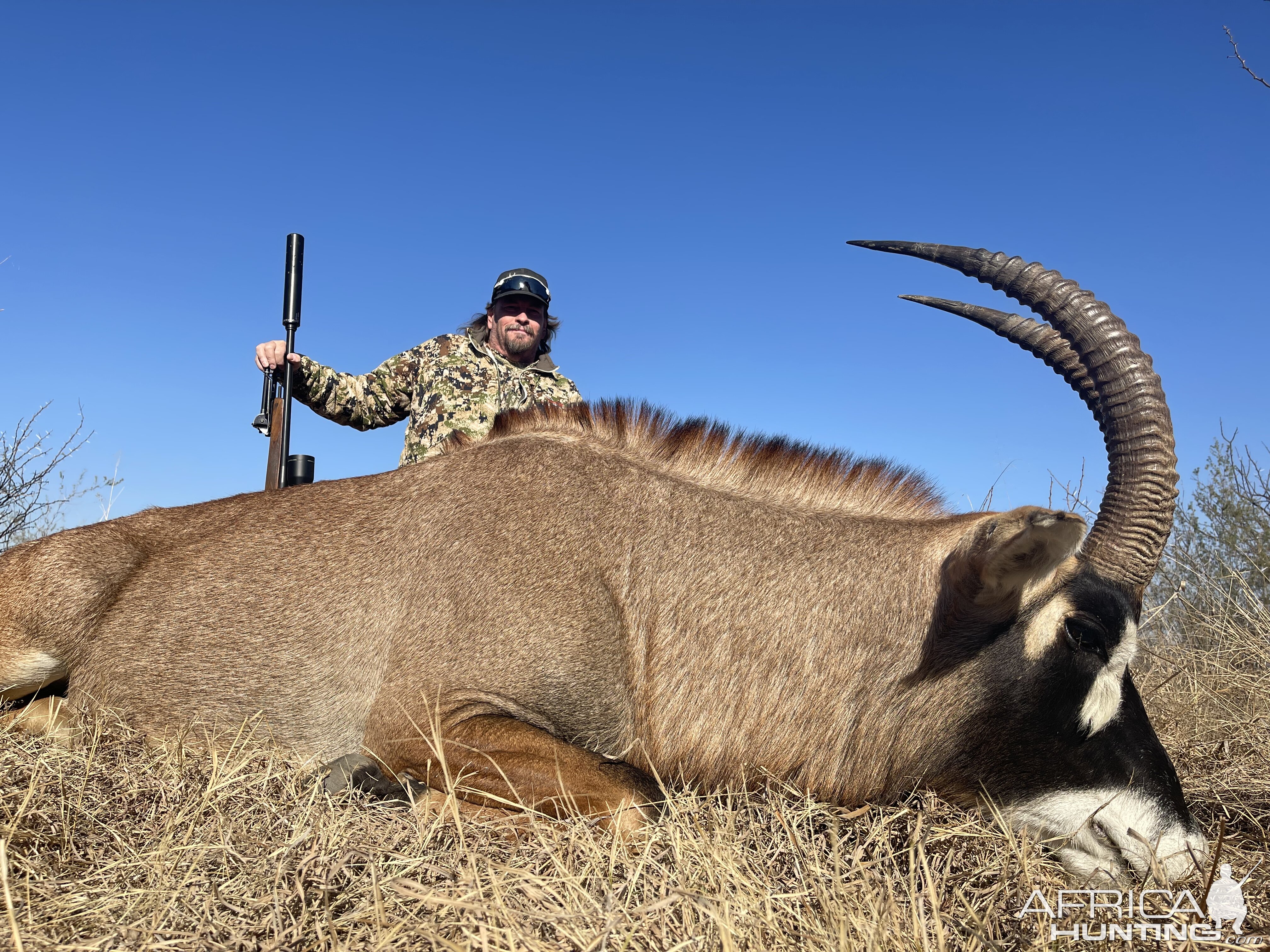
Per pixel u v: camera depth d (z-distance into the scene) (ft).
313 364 19.89
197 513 14.79
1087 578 10.75
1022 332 11.87
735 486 12.89
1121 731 10.48
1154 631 21.59
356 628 12.66
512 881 7.90
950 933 7.63
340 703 12.57
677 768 11.70
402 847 9.04
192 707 13.16
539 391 21.65
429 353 21.33
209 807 9.66
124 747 11.73
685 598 11.94
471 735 11.19
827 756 11.38
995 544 10.10
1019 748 10.75
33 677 13.87
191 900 7.68
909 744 11.14
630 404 13.79
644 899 7.82
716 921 6.79
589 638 11.90
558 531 12.41
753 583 11.87
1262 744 14.11
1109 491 11.09
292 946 6.93
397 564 12.81
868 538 11.91
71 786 9.90
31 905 7.41
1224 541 23.97
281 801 10.24
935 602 11.22
